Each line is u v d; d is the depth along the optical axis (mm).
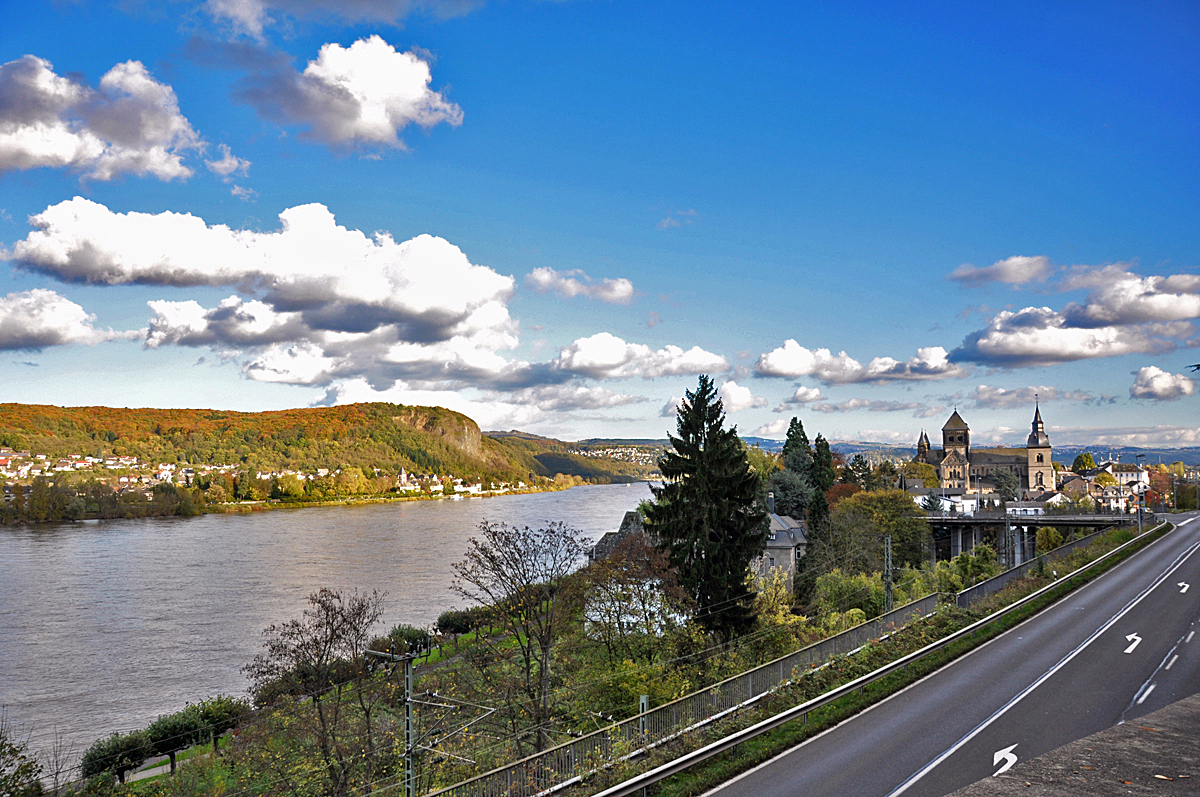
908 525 96312
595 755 21672
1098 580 52938
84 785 41156
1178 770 15602
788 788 19453
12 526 178750
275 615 84375
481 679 42812
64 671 65062
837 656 30062
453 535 167500
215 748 45719
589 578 42656
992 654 33125
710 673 39375
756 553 48500
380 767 33625
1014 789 14688
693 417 49094
